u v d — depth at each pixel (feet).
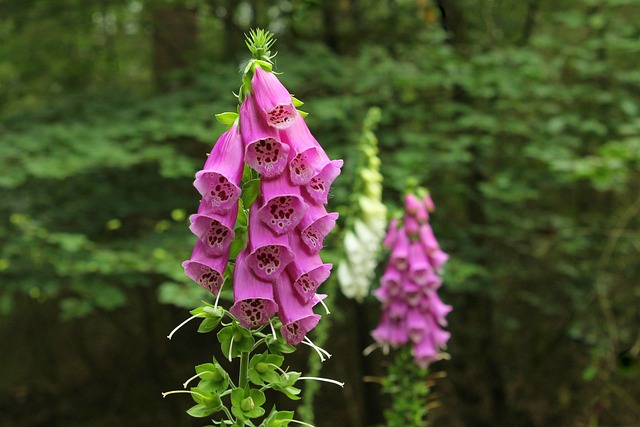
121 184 10.81
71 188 10.70
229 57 12.33
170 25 13.17
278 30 13.01
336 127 10.18
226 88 9.93
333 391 15.51
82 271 8.91
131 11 13.05
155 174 10.85
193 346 16.28
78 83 13.11
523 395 14.53
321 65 10.26
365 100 10.00
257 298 2.57
